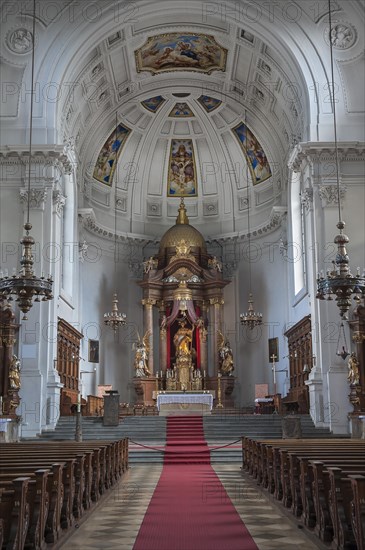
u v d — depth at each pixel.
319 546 7.17
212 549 7.14
